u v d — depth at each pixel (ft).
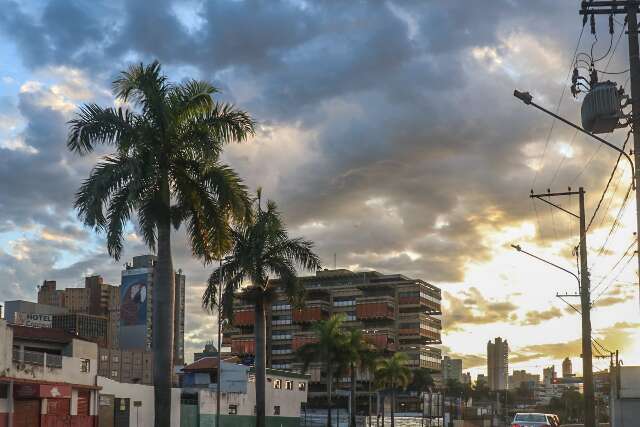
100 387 160.45
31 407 141.18
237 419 232.32
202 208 99.19
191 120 98.48
